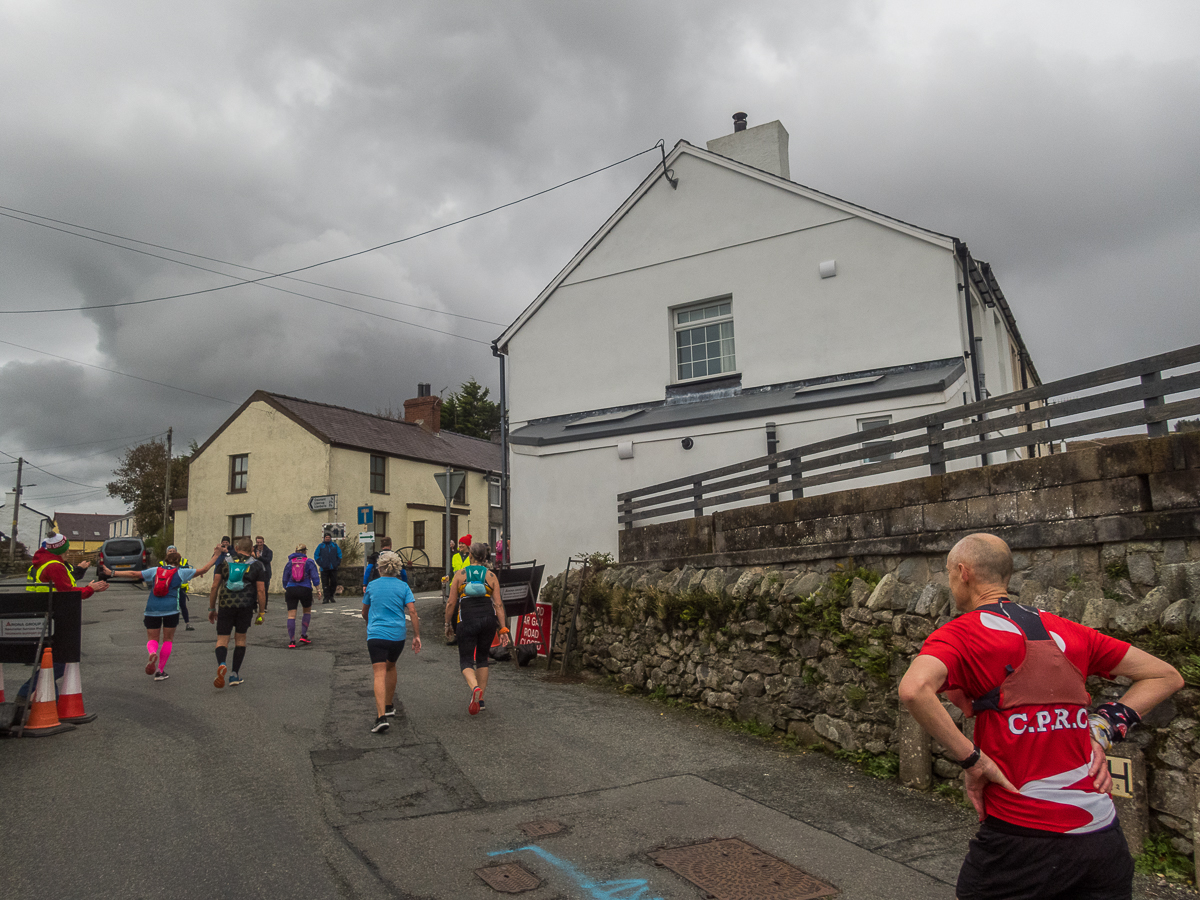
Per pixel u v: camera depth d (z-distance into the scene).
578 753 6.66
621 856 4.53
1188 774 4.31
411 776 5.95
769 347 13.72
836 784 5.88
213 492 28.45
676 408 14.04
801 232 13.68
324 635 14.11
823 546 7.55
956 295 12.46
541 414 15.73
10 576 40.56
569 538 13.71
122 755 6.38
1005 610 2.69
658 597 9.37
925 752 5.78
